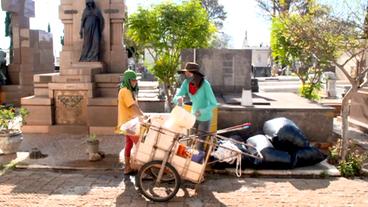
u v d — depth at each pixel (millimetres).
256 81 13312
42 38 15758
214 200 5453
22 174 6621
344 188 5969
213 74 11547
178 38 13781
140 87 19844
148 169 5676
